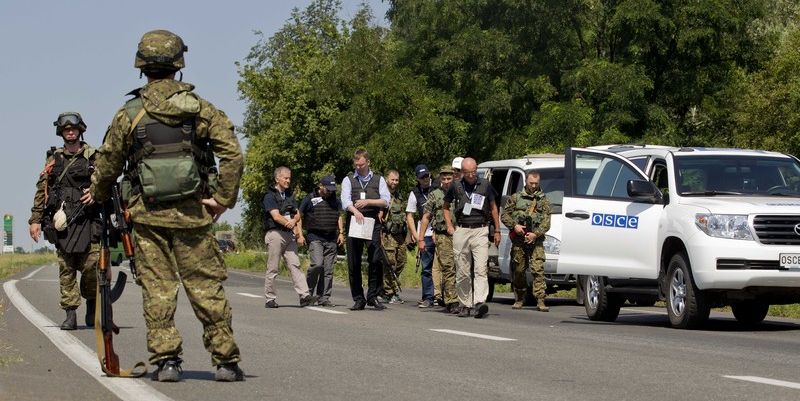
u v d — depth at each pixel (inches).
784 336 571.2
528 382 363.9
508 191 896.3
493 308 839.7
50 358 426.0
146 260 347.6
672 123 2033.7
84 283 564.4
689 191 640.4
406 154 2121.1
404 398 327.0
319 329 578.6
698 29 1967.3
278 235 780.6
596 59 2021.4
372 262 757.9
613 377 377.4
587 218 661.9
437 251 746.2
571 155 676.1
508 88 2151.8
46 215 562.9
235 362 358.0
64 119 558.6
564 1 2078.0
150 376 368.8
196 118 342.3
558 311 816.3
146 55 344.8
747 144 1839.3
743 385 356.2
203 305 350.9
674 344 510.0
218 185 343.6
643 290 657.0
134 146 341.7
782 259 590.2
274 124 2536.9
